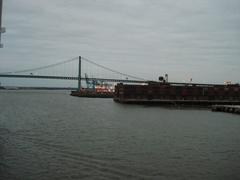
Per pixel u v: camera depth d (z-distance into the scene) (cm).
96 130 4478
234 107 8494
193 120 6247
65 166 2408
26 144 3256
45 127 4716
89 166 2419
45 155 2758
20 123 5188
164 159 2691
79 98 18125
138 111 8706
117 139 3684
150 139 3716
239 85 15675
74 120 5894
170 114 7775
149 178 2166
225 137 3966
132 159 2667
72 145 3247
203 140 3712
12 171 2273
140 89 13362
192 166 2480
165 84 14362
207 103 13638
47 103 12069
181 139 3759
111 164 2491
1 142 3350
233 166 2494
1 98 15762
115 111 8556
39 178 2128
